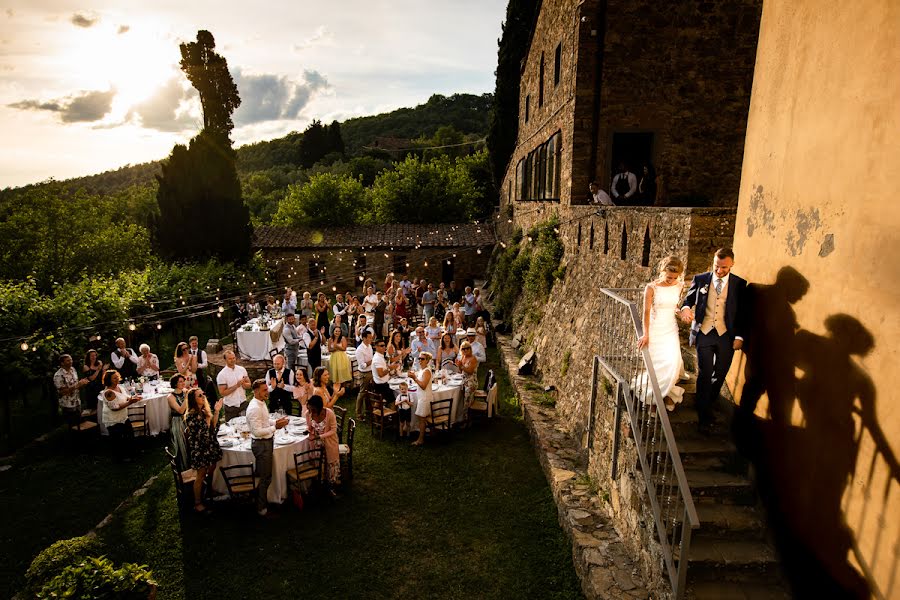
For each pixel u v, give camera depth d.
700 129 11.19
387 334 15.88
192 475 7.38
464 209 32.91
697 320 5.17
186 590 5.79
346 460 8.23
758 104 5.23
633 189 10.98
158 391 9.77
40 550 6.41
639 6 10.70
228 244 23.12
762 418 4.86
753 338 5.12
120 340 10.77
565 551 6.28
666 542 4.37
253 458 7.26
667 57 10.93
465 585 5.88
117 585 4.29
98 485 7.95
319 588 5.85
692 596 4.18
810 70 4.30
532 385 11.60
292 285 26.38
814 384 4.11
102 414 9.10
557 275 12.25
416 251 26.75
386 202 32.28
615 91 11.09
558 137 12.71
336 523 7.03
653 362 5.24
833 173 3.96
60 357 9.21
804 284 4.30
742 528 4.63
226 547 6.51
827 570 3.89
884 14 3.46
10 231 19.73
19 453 9.02
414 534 6.79
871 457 3.47
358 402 10.56
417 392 9.37
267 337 15.23
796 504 4.28
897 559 3.23
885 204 3.40
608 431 6.36
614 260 8.58
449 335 11.30
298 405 11.14
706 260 6.00
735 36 10.80
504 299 18.03
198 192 22.23
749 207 5.36
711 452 5.17
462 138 68.56
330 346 11.56
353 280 26.67
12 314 9.91
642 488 5.04
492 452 9.05
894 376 3.30
